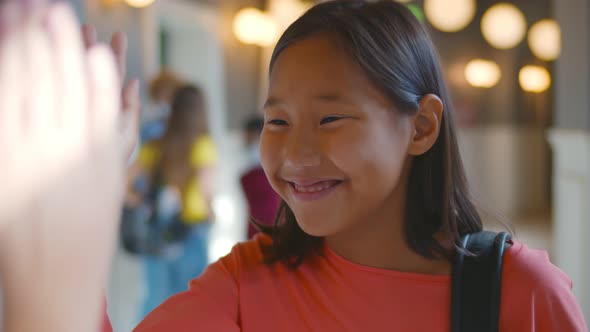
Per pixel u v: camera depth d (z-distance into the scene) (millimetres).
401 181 795
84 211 288
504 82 8297
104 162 301
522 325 715
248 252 887
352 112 687
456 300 737
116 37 454
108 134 305
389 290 763
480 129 8266
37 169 273
